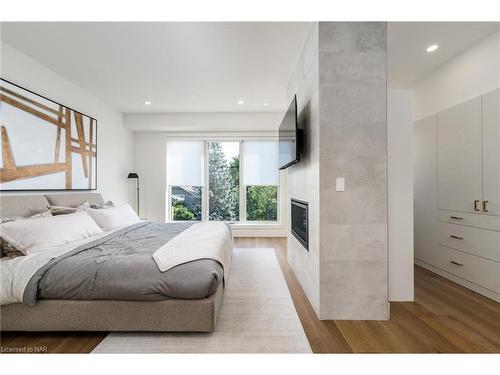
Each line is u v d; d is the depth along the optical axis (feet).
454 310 7.06
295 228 9.79
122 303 5.68
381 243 6.59
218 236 8.34
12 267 5.73
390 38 7.74
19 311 5.63
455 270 9.00
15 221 6.89
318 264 6.67
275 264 11.28
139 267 5.77
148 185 17.58
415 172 10.77
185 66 9.97
